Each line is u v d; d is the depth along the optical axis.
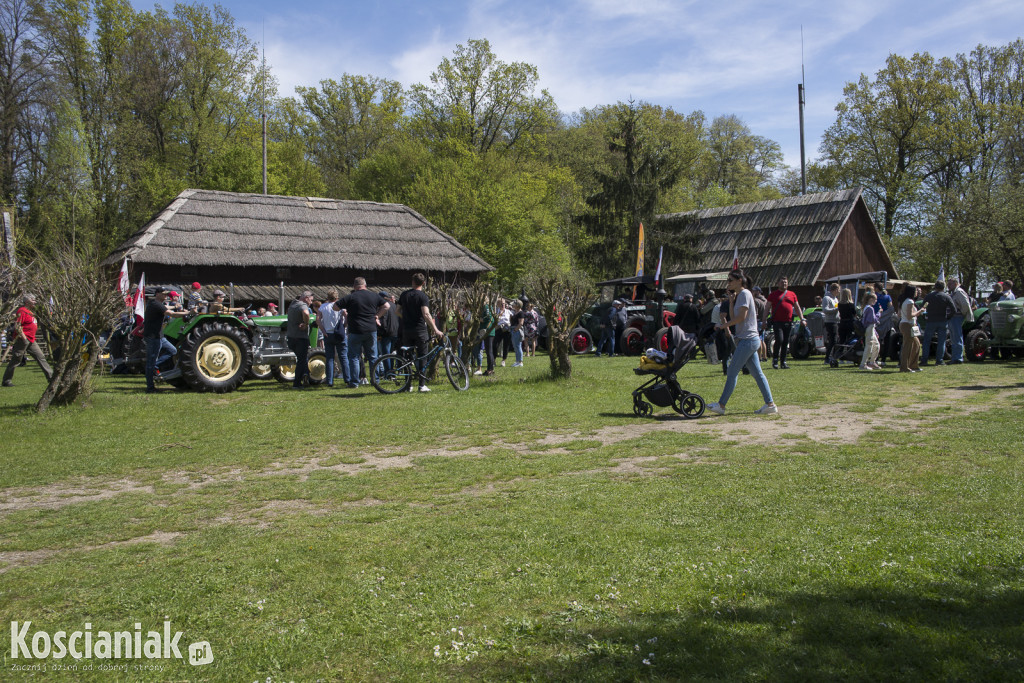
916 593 3.26
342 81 52.25
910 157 43.16
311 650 2.98
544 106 46.88
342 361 13.37
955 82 40.94
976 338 15.96
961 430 7.33
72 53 33.84
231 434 8.29
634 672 2.68
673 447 7.02
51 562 4.18
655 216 35.62
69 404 10.42
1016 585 3.30
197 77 41.16
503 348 18.48
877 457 6.21
